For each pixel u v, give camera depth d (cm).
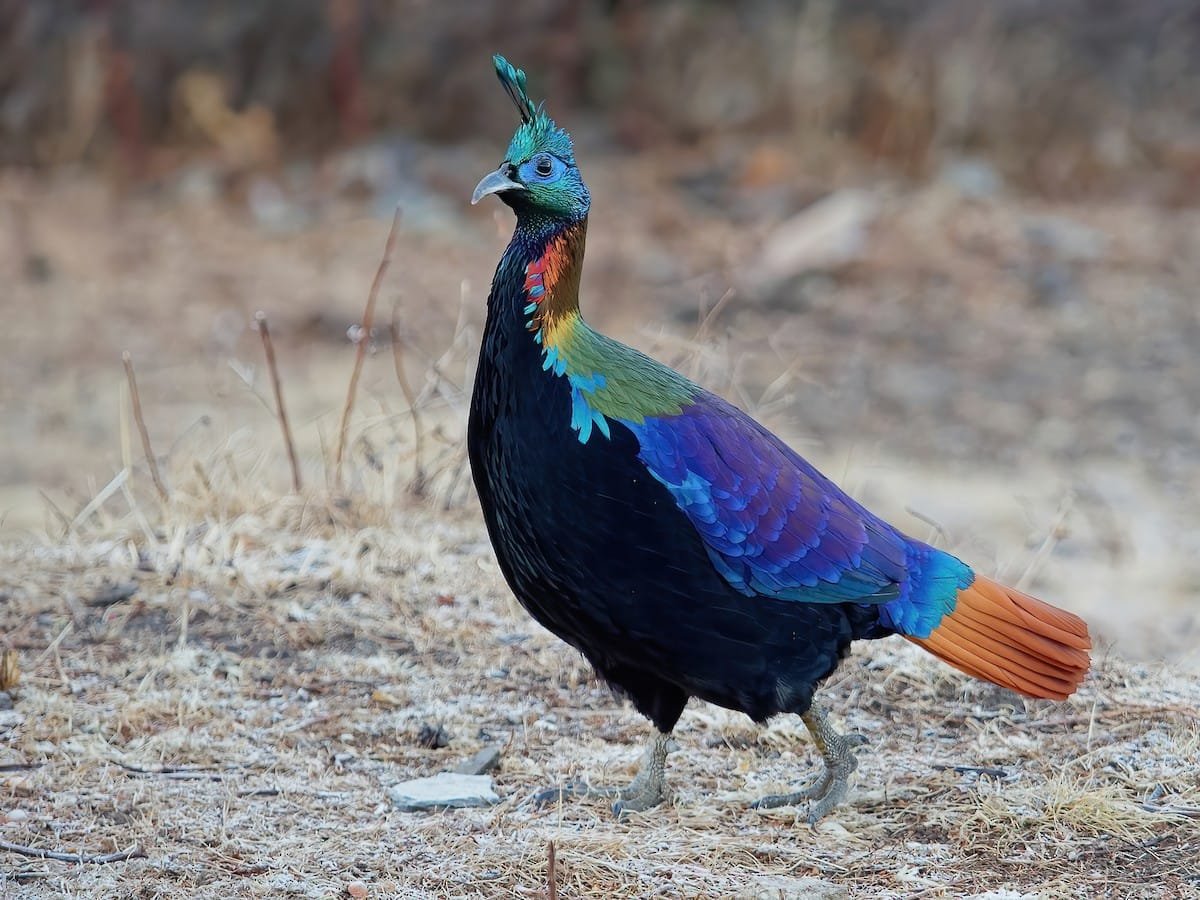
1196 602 1548
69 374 2305
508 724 1114
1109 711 1121
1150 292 2681
